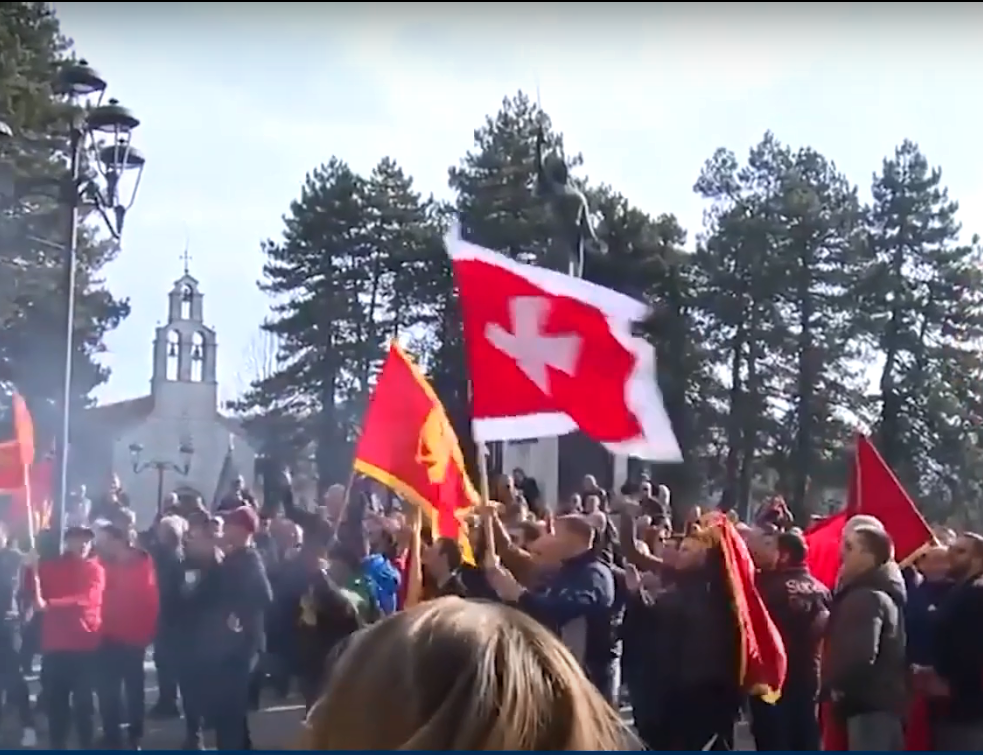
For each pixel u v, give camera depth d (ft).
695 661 21.90
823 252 124.77
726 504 100.73
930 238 126.62
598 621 22.56
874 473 29.30
